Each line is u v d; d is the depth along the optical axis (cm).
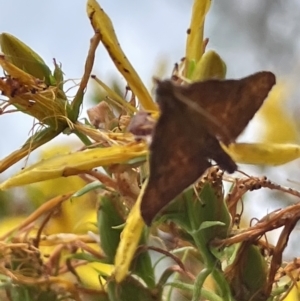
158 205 32
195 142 31
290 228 37
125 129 37
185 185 32
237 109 32
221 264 37
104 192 37
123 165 35
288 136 46
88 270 40
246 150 34
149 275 37
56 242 39
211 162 32
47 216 39
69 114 37
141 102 36
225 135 32
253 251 37
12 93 37
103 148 35
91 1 37
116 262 34
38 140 37
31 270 38
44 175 35
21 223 38
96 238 39
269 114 46
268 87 32
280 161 34
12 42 38
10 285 38
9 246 38
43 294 38
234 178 38
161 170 32
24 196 42
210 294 37
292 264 38
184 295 39
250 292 37
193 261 39
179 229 37
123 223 37
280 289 37
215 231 36
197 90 31
